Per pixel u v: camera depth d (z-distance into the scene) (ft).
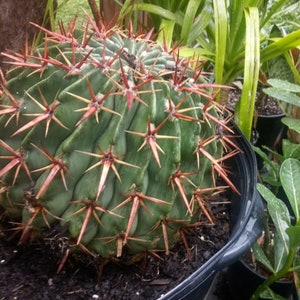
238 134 2.11
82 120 1.30
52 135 1.38
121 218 1.39
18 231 1.63
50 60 1.40
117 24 2.10
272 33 2.92
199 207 1.61
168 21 2.45
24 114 1.42
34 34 2.32
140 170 1.34
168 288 1.57
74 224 1.39
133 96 1.33
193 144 1.43
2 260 1.61
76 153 1.34
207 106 1.50
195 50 2.28
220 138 1.66
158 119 1.36
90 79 1.37
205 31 2.85
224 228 1.85
